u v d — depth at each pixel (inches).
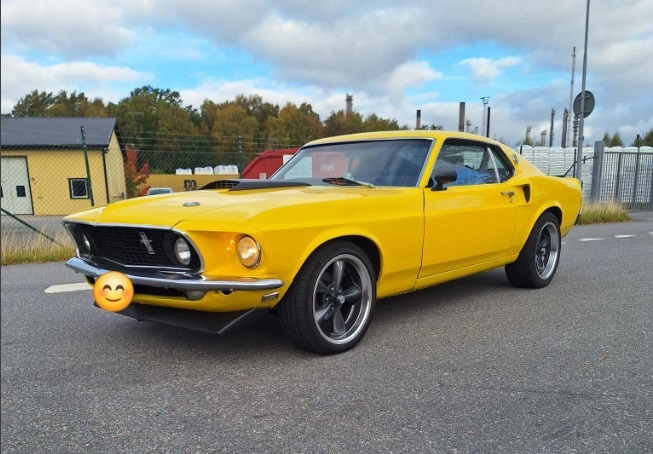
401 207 127.8
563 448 77.8
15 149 873.5
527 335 132.6
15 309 165.3
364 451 77.4
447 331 135.9
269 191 127.9
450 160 149.6
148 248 107.2
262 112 2910.9
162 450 78.5
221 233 99.5
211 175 1002.7
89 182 410.0
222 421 87.4
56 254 285.3
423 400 94.3
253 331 135.9
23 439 82.4
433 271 140.9
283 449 78.2
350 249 117.0
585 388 99.5
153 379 105.8
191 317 107.8
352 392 98.0
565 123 1701.5
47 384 104.0
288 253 104.1
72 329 141.9
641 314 152.5
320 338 113.9
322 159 158.9
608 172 685.3
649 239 344.2
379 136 158.4
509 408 91.0
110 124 1000.2
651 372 107.6
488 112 1240.2
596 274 214.5
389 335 132.6
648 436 81.2
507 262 172.4
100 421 88.1
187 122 2305.6
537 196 177.2
